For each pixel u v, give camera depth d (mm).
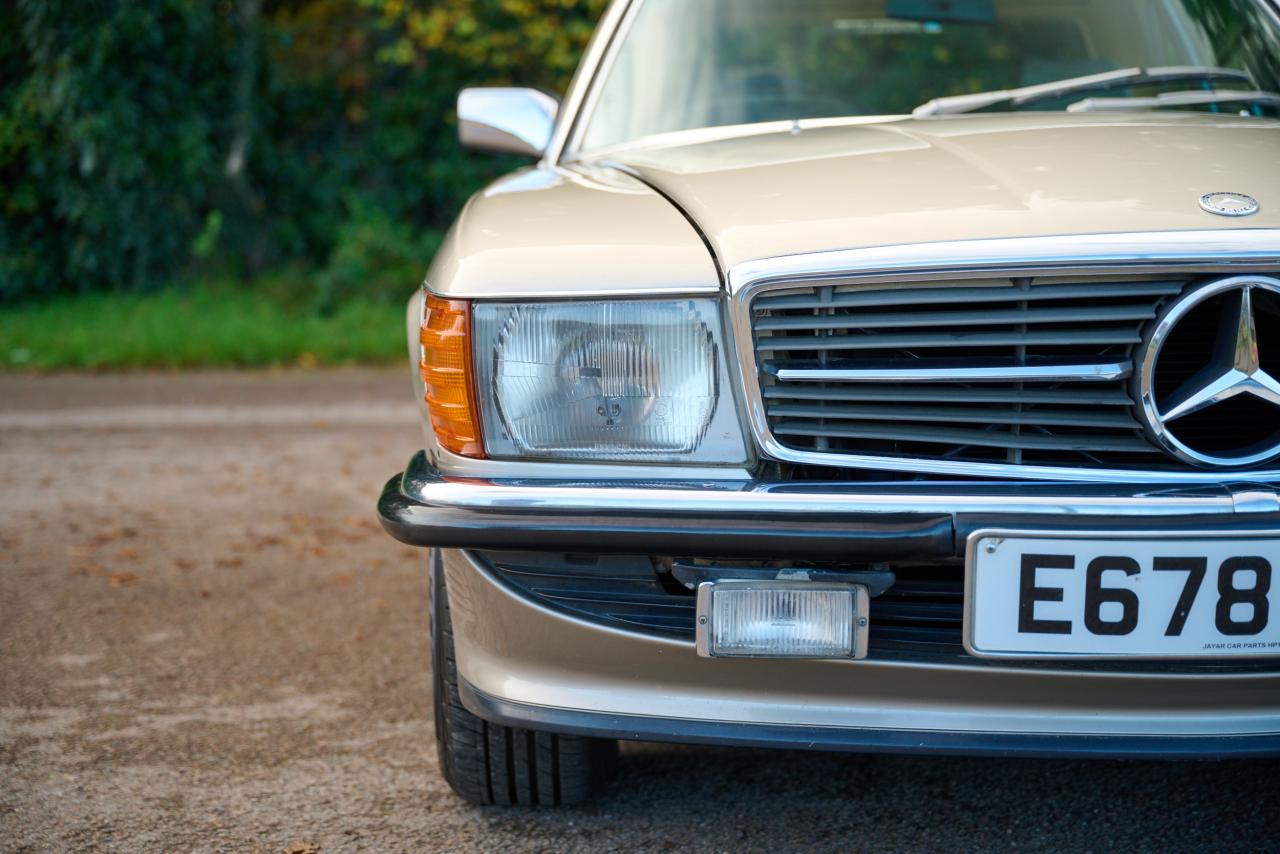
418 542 1774
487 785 2197
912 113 2584
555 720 1847
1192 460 1692
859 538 1651
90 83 9992
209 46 10883
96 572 3863
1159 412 1701
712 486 1708
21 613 3471
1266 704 1733
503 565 1841
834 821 2186
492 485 1759
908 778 2352
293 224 11609
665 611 1817
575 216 1942
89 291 10680
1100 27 2684
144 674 2982
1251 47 2574
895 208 1795
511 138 2902
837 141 2225
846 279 1708
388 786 2355
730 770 2402
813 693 1787
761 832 2148
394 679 2932
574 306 1781
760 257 1733
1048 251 1681
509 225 1942
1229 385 1676
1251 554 1633
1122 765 2379
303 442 5887
